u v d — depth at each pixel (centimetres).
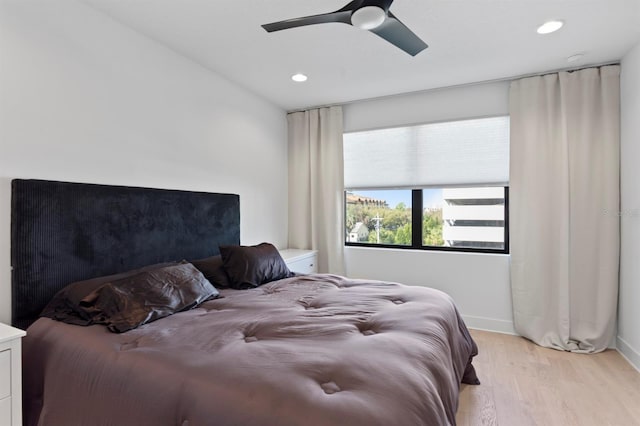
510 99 295
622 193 255
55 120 175
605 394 203
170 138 241
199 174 267
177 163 247
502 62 262
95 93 193
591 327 267
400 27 165
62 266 174
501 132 306
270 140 360
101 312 152
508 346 276
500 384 215
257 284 234
